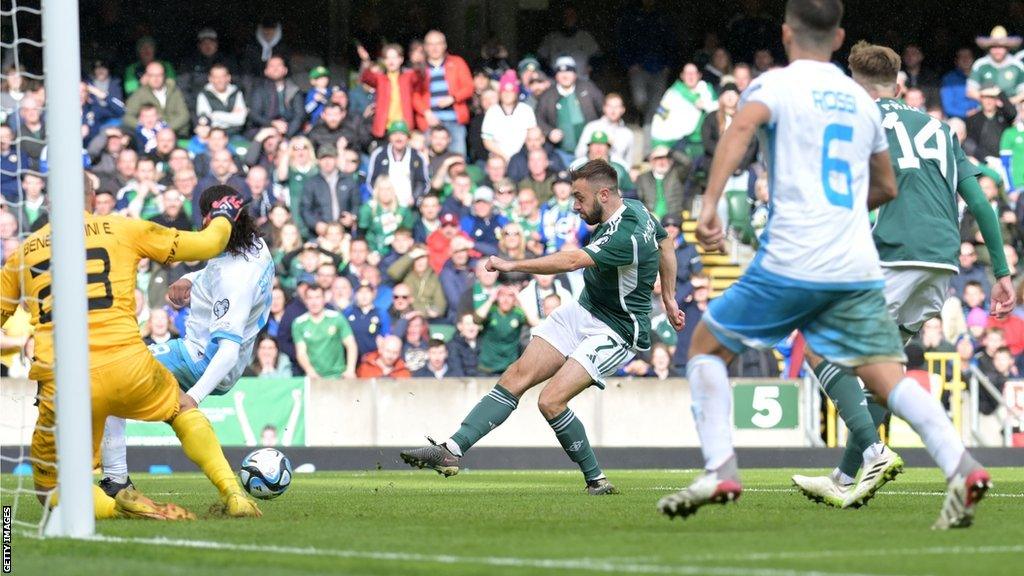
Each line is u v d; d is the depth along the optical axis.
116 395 17.84
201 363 21.44
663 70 62.47
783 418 45.06
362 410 43.72
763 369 46.72
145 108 54.47
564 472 40.50
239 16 60.78
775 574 11.53
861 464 20.25
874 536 15.05
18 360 44.12
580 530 16.25
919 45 66.44
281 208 49.47
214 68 55.62
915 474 36.00
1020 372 49.84
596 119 57.06
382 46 63.47
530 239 50.84
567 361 25.19
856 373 15.77
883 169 16.25
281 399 43.31
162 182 53.25
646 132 62.38
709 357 15.55
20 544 15.02
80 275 15.84
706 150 56.53
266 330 46.94
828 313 15.53
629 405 44.97
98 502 18.39
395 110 56.50
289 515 19.23
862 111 15.60
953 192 21.48
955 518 15.40
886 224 21.22
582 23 64.19
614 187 24.39
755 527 16.45
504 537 15.31
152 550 14.17
